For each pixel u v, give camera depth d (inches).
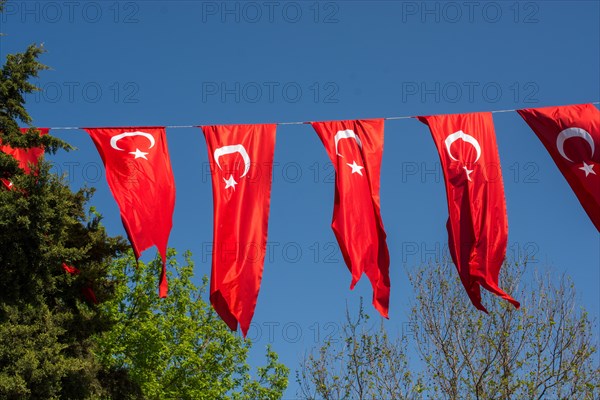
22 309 904.3
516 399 1098.7
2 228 833.5
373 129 851.4
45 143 877.2
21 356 856.9
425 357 1135.6
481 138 847.7
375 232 828.0
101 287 1010.1
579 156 847.1
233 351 1493.6
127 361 1418.6
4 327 857.5
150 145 848.9
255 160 836.6
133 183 835.4
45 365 858.8
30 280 867.4
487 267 816.9
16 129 882.1
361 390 1115.3
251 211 823.7
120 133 849.5
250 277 805.9
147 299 1467.8
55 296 976.9
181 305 1502.2
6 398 821.9
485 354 1127.0
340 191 832.3
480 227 824.9
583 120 853.2
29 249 850.8
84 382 933.8
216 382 1455.5
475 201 831.1
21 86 903.7
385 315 809.5
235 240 813.9
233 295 800.9
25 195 853.8
